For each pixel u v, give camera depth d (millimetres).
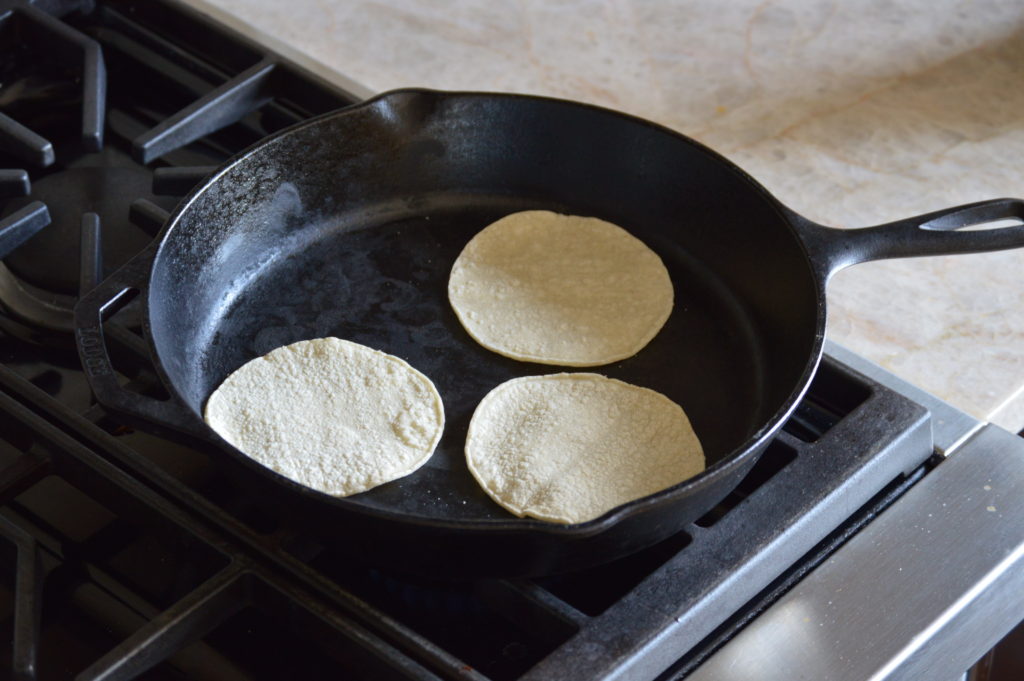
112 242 1145
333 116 1123
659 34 1376
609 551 942
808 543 978
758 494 981
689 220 1148
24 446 1007
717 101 1311
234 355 1093
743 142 1273
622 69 1337
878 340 1129
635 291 1134
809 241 1036
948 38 1375
